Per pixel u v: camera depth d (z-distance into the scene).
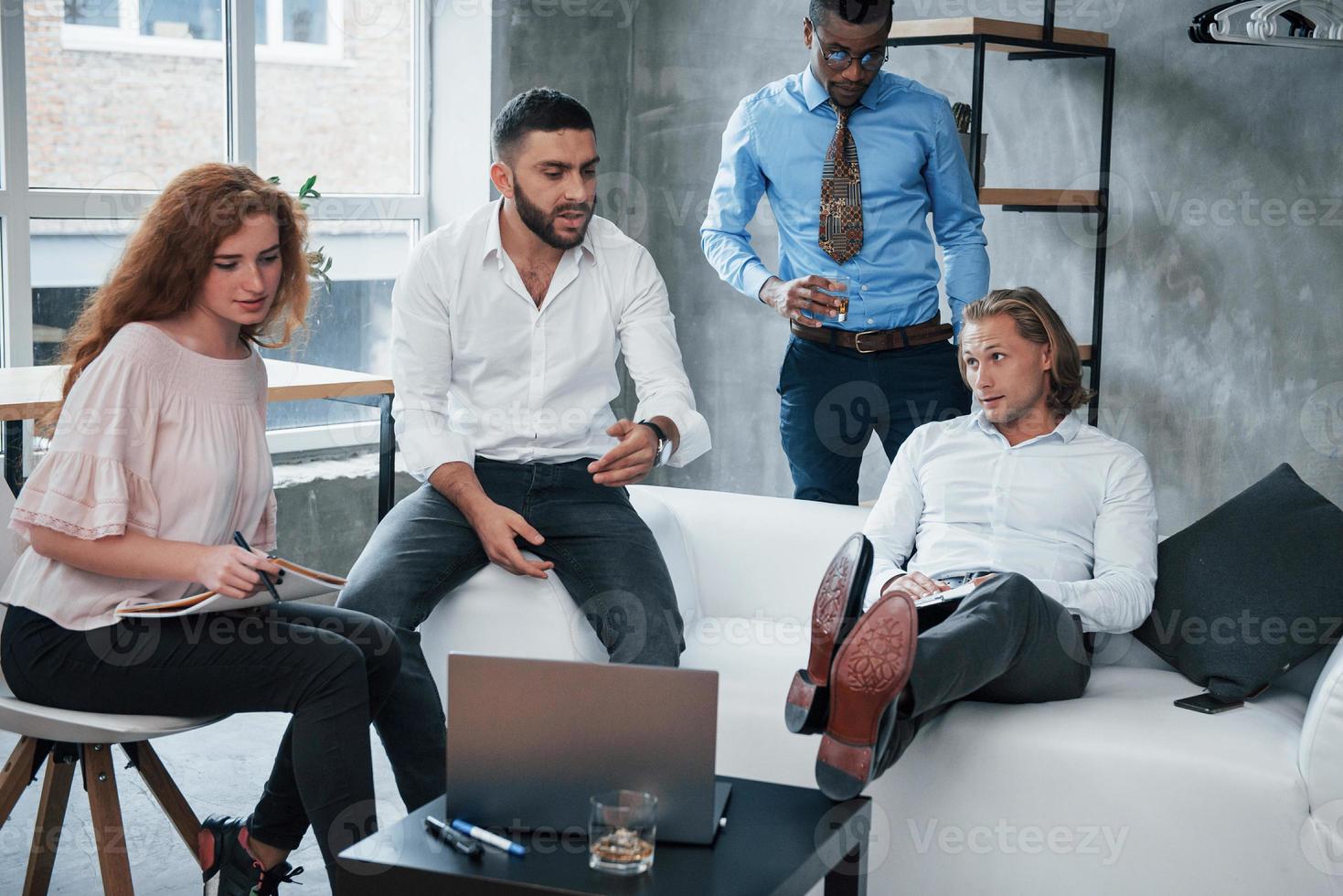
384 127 4.14
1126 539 2.28
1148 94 3.41
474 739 1.55
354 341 4.14
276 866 1.97
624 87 4.39
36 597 1.89
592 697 1.53
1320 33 2.71
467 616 2.32
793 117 3.02
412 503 2.43
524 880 1.43
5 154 3.36
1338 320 3.17
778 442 4.24
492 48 4.07
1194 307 3.39
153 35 3.60
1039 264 3.64
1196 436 3.43
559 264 2.48
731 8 4.17
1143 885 1.91
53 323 3.51
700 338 4.39
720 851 1.51
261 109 3.83
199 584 1.97
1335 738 1.81
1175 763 1.88
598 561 2.35
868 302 2.98
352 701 1.87
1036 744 1.95
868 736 1.61
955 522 2.40
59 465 1.84
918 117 2.96
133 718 1.88
